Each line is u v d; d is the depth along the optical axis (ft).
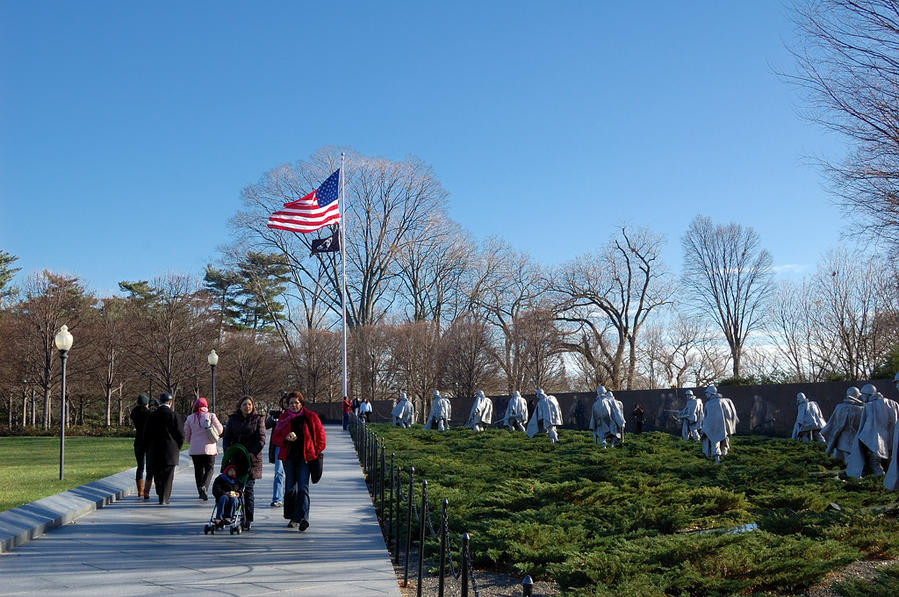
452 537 34.35
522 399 132.36
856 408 60.80
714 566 28.84
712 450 75.77
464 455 81.41
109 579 31.27
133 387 227.40
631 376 214.07
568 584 28.53
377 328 221.87
